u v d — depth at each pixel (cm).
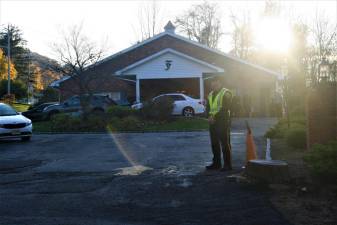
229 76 3744
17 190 954
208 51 3784
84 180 1043
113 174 1115
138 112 2636
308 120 1300
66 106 3192
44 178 1084
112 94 3750
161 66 3253
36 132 2406
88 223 717
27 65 8738
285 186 877
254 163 918
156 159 1370
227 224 699
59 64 3750
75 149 1670
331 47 2652
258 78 3703
